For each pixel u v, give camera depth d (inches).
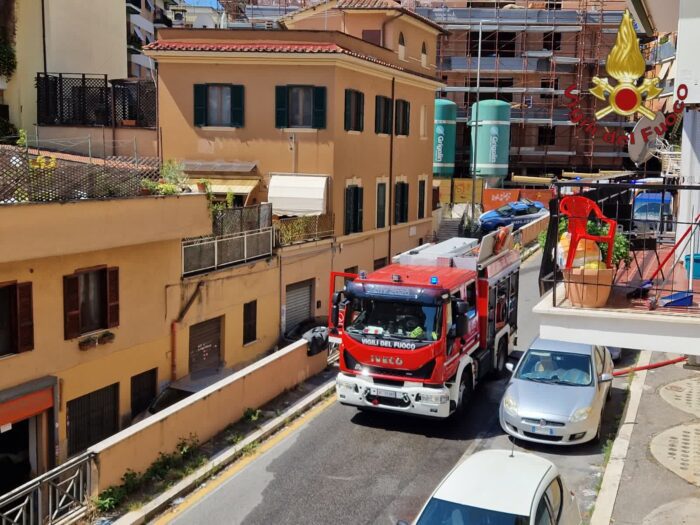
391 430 653.3
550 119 2383.1
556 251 367.2
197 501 517.7
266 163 1172.5
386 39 1449.3
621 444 568.7
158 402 771.4
